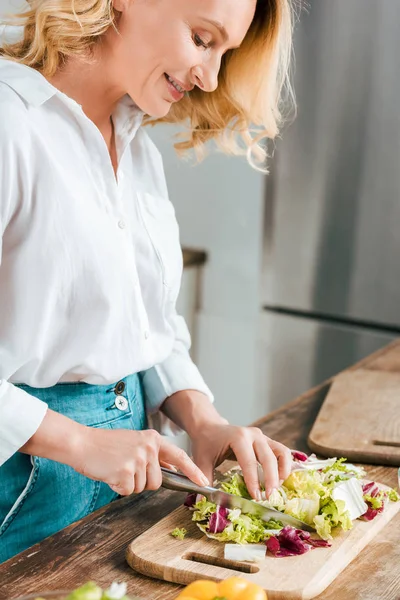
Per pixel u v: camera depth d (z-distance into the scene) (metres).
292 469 1.24
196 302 3.14
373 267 2.70
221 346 3.12
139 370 1.34
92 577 1.04
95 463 1.11
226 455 1.31
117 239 1.24
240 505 1.13
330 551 1.07
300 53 2.67
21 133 1.12
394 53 2.52
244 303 3.04
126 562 1.08
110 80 1.25
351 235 2.72
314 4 2.62
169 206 1.46
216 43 1.16
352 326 2.79
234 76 1.40
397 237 2.63
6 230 1.15
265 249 2.90
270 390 3.03
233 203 2.96
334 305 2.81
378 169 2.62
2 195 1.10
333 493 1.15
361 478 1.31
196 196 3.04
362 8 2.54
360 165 2.65
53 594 0.79
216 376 3.16
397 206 2.62
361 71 2.59
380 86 2.56
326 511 1.14
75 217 1.17
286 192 2.81
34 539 1.27
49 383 1.23
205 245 3.07
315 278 2.83
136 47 1.17
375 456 1.42
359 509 1.16
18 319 1.16
